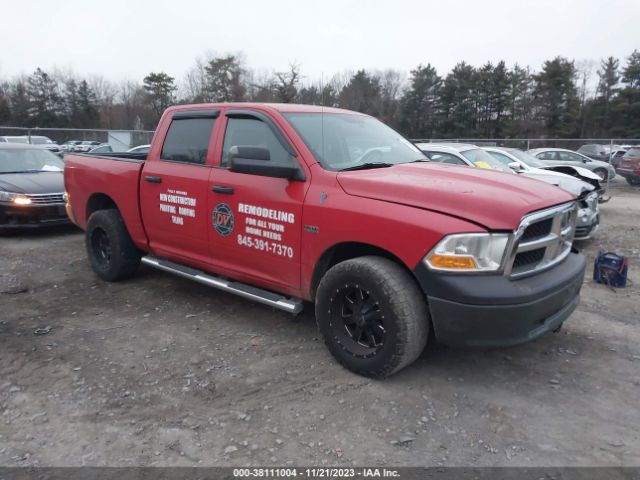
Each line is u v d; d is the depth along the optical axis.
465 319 3.08
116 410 3.22
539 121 57.44
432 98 62.12
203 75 58.91
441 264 3.10
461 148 8.99
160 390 3.45
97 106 73.69
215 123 4.53
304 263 3.79
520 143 23.25
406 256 3.22
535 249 3.34
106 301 5.16
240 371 3.71
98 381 3.56
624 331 4.52
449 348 4.07
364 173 3.73
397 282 3.28
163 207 4.84
